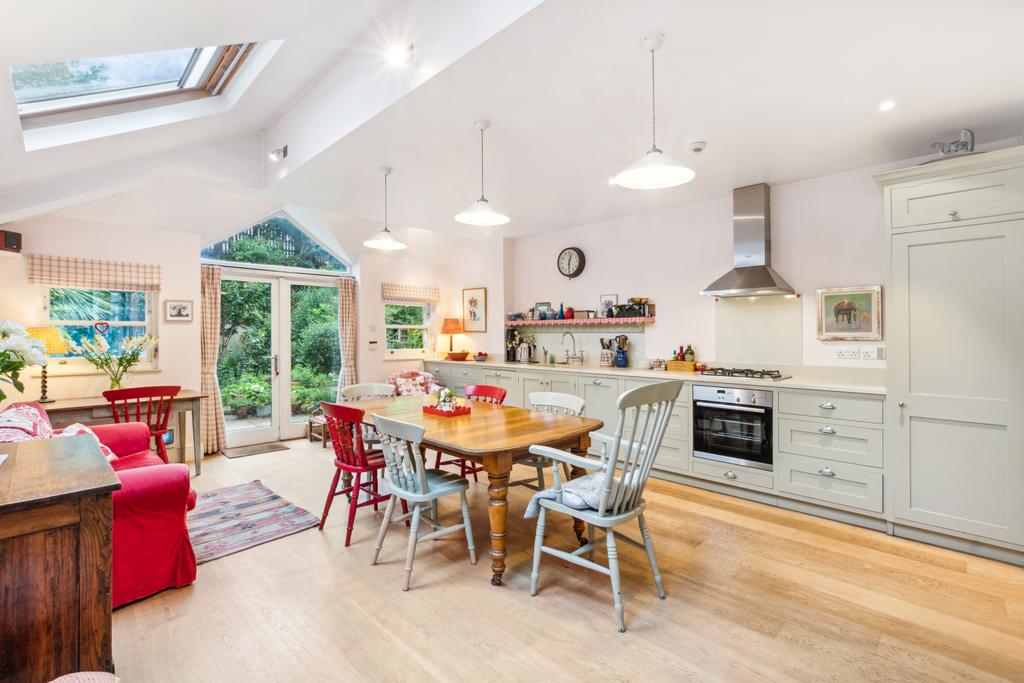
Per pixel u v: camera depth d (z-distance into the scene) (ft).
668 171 6.96
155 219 14.51
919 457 9.12
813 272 12.09
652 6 5.49
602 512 6.63
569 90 7.49
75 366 13.12
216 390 16.12
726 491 12.03
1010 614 6.86
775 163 10.97
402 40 7.44
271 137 11.55
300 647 6.17
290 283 18.31
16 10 4.28
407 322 21.30
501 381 17.98
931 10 5.62
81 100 7.58
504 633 6.44
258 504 11.24
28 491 4.14
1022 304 8.07
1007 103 8.07
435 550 8.93
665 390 6.97
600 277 16.89
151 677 5.63
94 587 4.38
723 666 5.79
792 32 6.05
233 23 6.12
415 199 13.64
